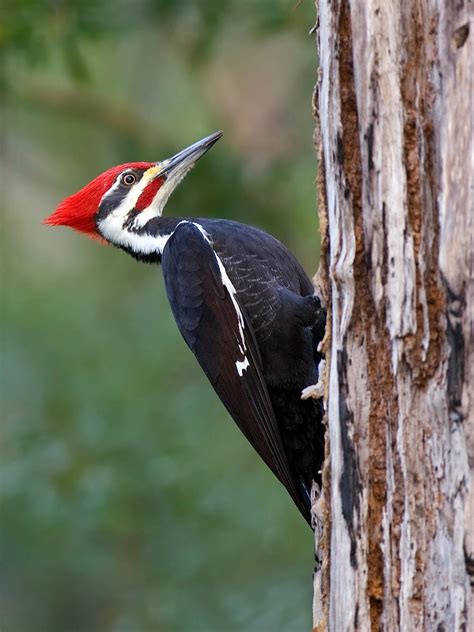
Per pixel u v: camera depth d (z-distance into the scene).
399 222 5.91
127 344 14.90
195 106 15.52
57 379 14.62
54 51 13.70
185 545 13.54
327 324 6.73
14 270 16.14
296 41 14.90
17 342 14.98
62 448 13.43
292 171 14.35
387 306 5.98
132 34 14.53
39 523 13.57
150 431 13.77
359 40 6.07
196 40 14.13
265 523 13.32
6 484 13.25
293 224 14.40
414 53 5.84
